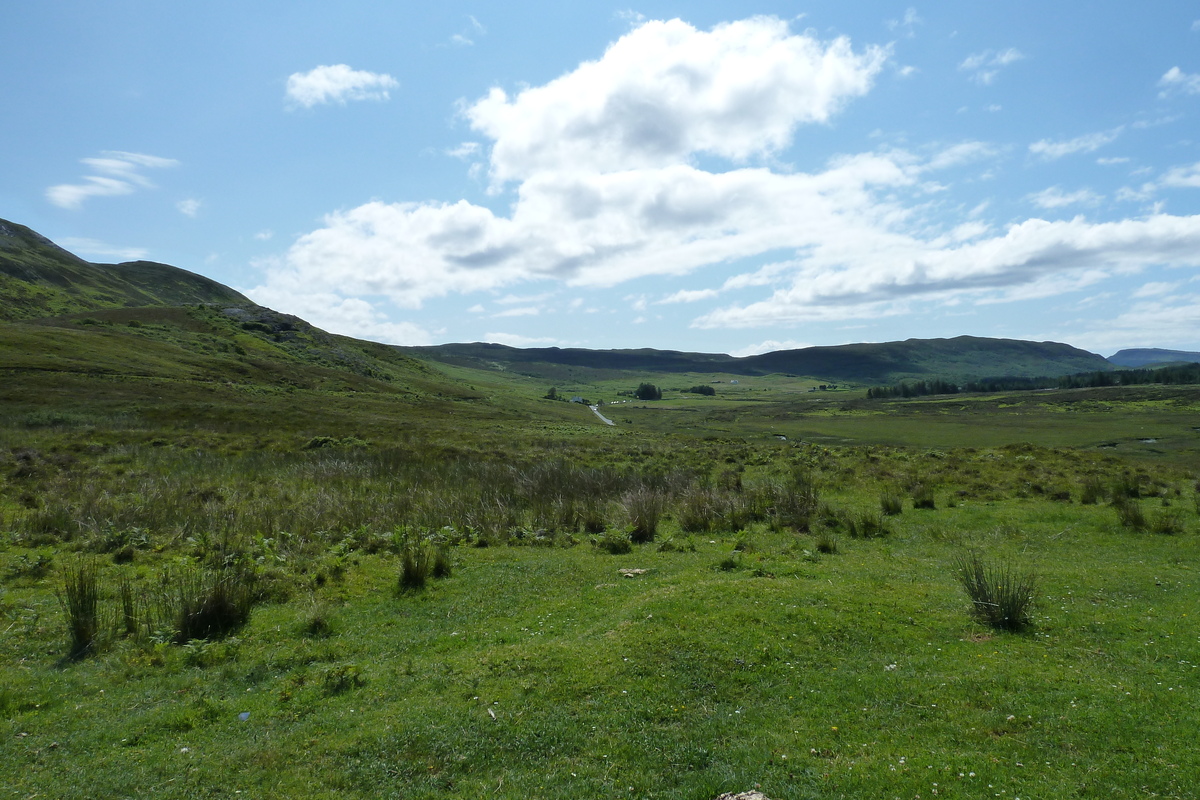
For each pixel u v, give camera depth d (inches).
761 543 580.1
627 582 452.8
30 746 247.6
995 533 609.6
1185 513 646.5
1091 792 199.2
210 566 469.7
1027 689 264.7
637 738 246.7
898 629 333.4
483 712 265.7
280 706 281.7
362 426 1871.3
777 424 3983.8
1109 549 542.9
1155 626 330.0
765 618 337.4
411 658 330.3
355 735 254.5
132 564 486.9
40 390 1881.2
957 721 245.8
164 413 1791.3
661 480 878.4
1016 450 1149.7
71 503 654.5
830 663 298.7
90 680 303.0
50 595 410.6
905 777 212.8
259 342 3937.0
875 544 580.1
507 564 511.2
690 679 285.4
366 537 576.1
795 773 219.6
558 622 373.4
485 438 1747.0
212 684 303.4
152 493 721.6
